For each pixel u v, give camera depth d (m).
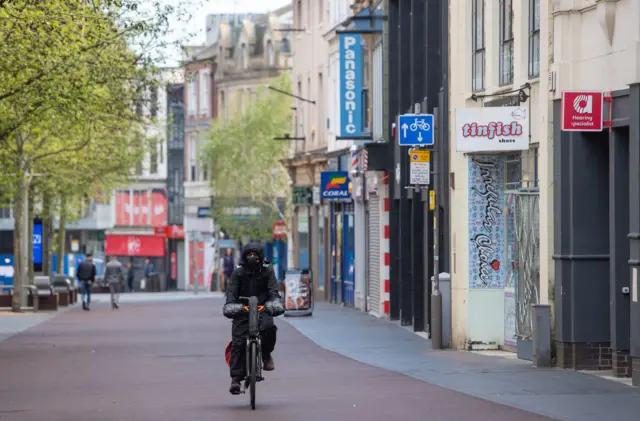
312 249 122.81
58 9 60.97
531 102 49.03
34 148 100.62
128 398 39.16
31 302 107.56
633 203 40.00
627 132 42.16
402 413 33.91
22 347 62.78
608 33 42.69
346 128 90.06
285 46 192.50
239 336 36.84
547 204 46.22
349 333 69.62
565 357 45.72
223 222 169.25
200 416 34.19
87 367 50.81
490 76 53.88
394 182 79.75
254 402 35.47
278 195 170.12
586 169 45.03
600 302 45.31
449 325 57.19
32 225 116.94
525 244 49.69
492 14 53.81
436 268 57.12
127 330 76.56
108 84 72.88
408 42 77.00
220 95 199.62
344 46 89.75
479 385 40.72
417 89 72.31
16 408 36.84
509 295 54.84
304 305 86.25
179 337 69.19
